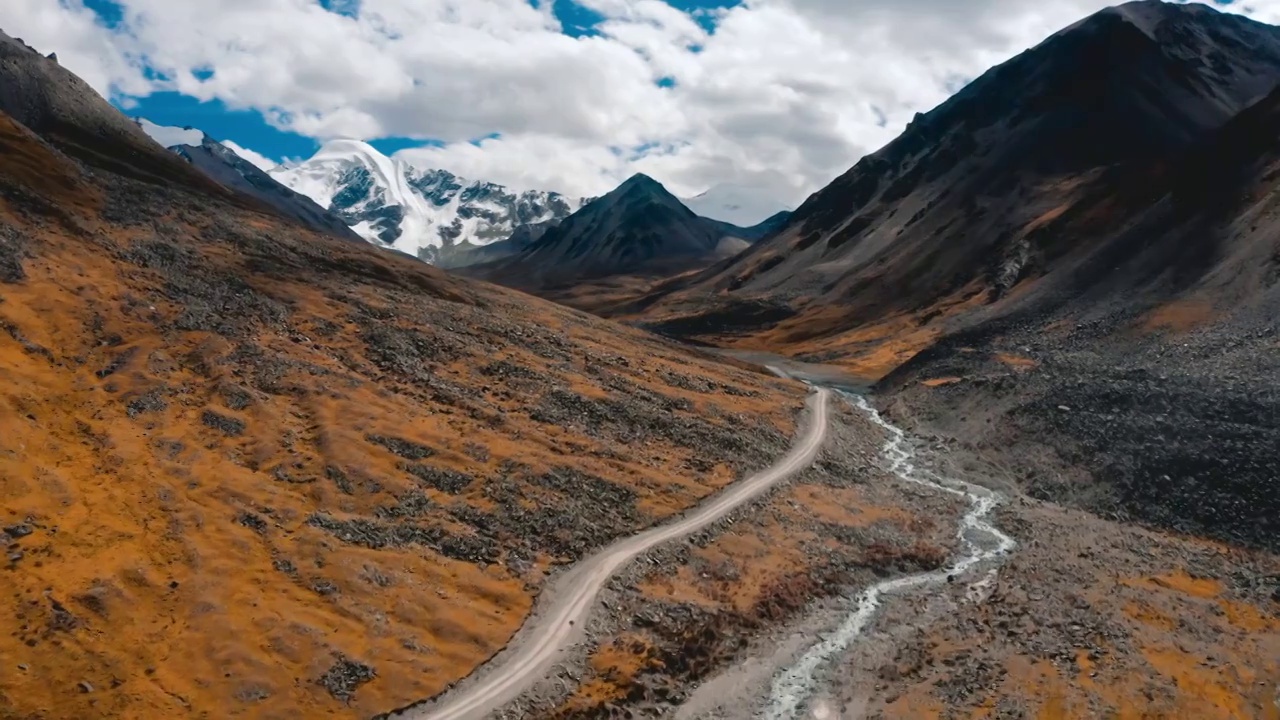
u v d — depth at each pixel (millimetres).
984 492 82500
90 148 135375
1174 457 74125
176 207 115500
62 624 41969
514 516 64250
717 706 46625
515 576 57000
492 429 80062
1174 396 83062
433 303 115625
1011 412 94500
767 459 86562
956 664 48688
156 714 38625
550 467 72562
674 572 60594
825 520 72312
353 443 69375
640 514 68500
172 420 66625
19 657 39312
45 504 50719
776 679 49406
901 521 74500
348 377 82125
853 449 94938
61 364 68188
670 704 46531
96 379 68750
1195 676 45156
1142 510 71500
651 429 88438
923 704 45062
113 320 77875
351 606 49719
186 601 46750
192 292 90062
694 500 72875
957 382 111750
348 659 44969
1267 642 48938
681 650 50625
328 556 53906
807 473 83875
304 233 131500
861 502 78500
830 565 63625
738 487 77875
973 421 99062
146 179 129750
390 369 87625
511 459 72750
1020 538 70312
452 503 64688
